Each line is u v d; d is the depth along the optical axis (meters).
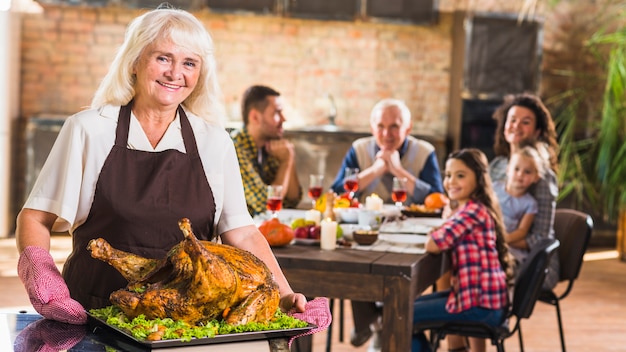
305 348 4.33
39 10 8.86
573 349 5.42
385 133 5.45
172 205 2.25
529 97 5.32
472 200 4.04
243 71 9.21
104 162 2.24
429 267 3.81
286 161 5.15
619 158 8.30
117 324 1.82
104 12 8.95
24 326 1.89
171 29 2.21
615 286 7.39
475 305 3.91
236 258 1.91
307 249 3.74
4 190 8.31
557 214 5.01
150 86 2.22
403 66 9.40
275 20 9.21
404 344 3.46
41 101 8.95
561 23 9.34
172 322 1.78
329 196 4.52
